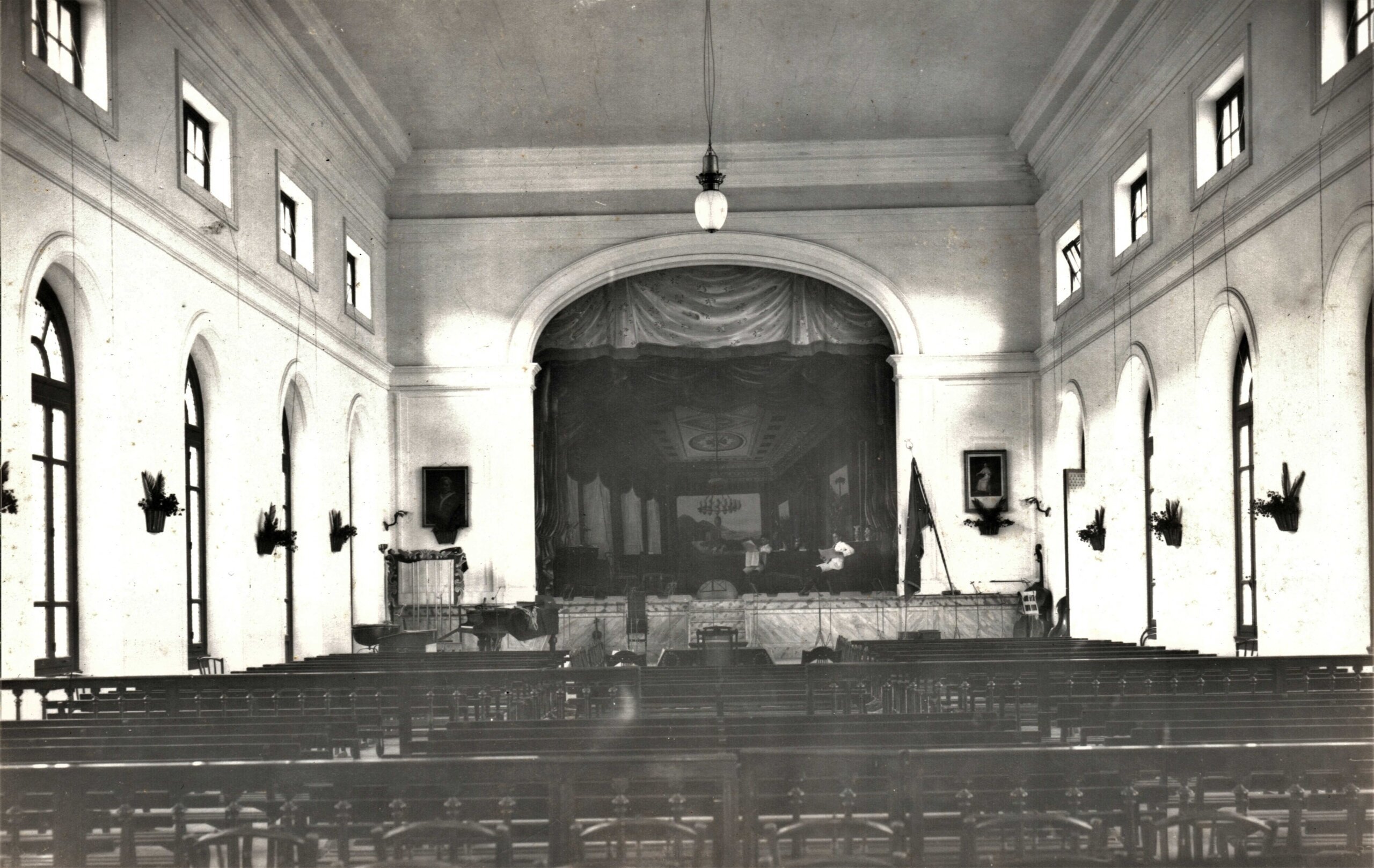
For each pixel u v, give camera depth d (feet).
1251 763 19.54
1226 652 52.90
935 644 53.06
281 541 55.83
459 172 78.89
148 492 43.86
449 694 34.73
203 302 50.08
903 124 74.90
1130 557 63.77
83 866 19.24
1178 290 55.57
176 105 48.01
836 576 95.45
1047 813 19.19
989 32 61.77
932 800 21.12
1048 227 77.00
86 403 42.09
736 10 59.16
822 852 20.47
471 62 64.59
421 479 78.48
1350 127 39.73
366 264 75.56
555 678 34.78
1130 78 60.03
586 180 79.36
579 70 66.13
